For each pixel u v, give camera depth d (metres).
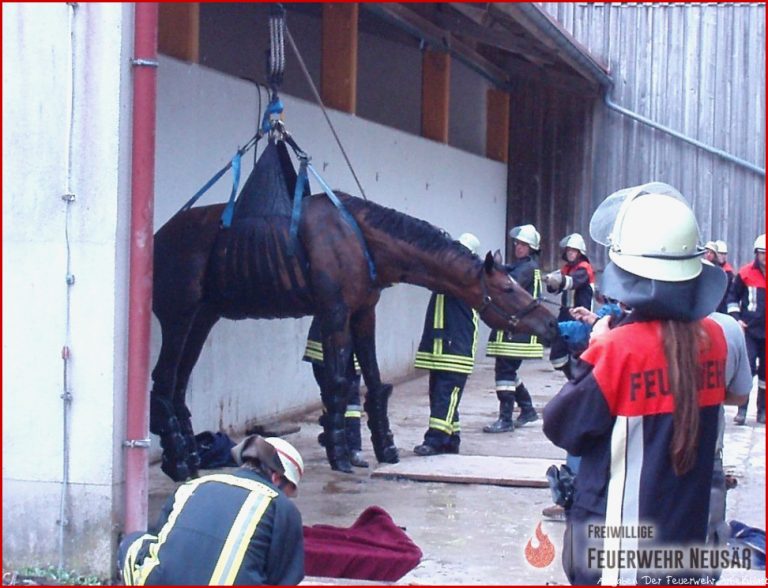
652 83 16.47
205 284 7.14
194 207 7.75
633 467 3.10
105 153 4.96
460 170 14.72
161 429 6.92
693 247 3.13
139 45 5.01
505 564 5.41
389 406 11.03
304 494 6.94
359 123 11.23
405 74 14.48
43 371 5.04
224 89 8.59
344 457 7.58
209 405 8.45
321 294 7.12
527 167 17.00
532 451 8.64
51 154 5.00
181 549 3.42
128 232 5.05
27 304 5.04
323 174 10.38
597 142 16.72
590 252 16.75
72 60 4.97
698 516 3.16
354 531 5.43
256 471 3.63
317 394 10.64
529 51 13.42
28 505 5.07
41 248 5.02
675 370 3.06
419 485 7.30
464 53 14.34
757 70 16.09
